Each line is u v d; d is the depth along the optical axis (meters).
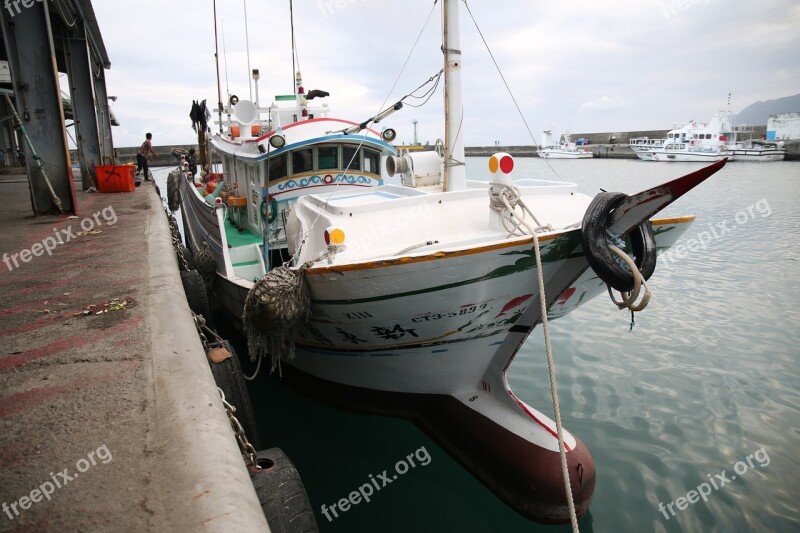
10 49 6.79
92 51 13.59
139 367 2.44
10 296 3.61
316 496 4.40
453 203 4.52
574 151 59.53
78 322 3.05
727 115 49.81
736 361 6.34
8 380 2.32
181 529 1.44
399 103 5.50
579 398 5.60
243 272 6.99
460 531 4.04
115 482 1.64
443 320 3.92
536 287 3.90
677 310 8.12
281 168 7.30
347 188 7.63
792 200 19.17
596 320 7.89
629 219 3.44
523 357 6.71
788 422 5.01
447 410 4.73
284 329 4.09
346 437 5.23
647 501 4.07
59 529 1.46
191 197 11.51
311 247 4.60
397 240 4.07
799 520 3.80
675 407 5.34
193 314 4.25
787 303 8.25
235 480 1.68
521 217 4.12
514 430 4.27
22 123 7.00
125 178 11.50
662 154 47.81
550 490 3.96
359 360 4.66
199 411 2.05
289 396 6.03
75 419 2.00
